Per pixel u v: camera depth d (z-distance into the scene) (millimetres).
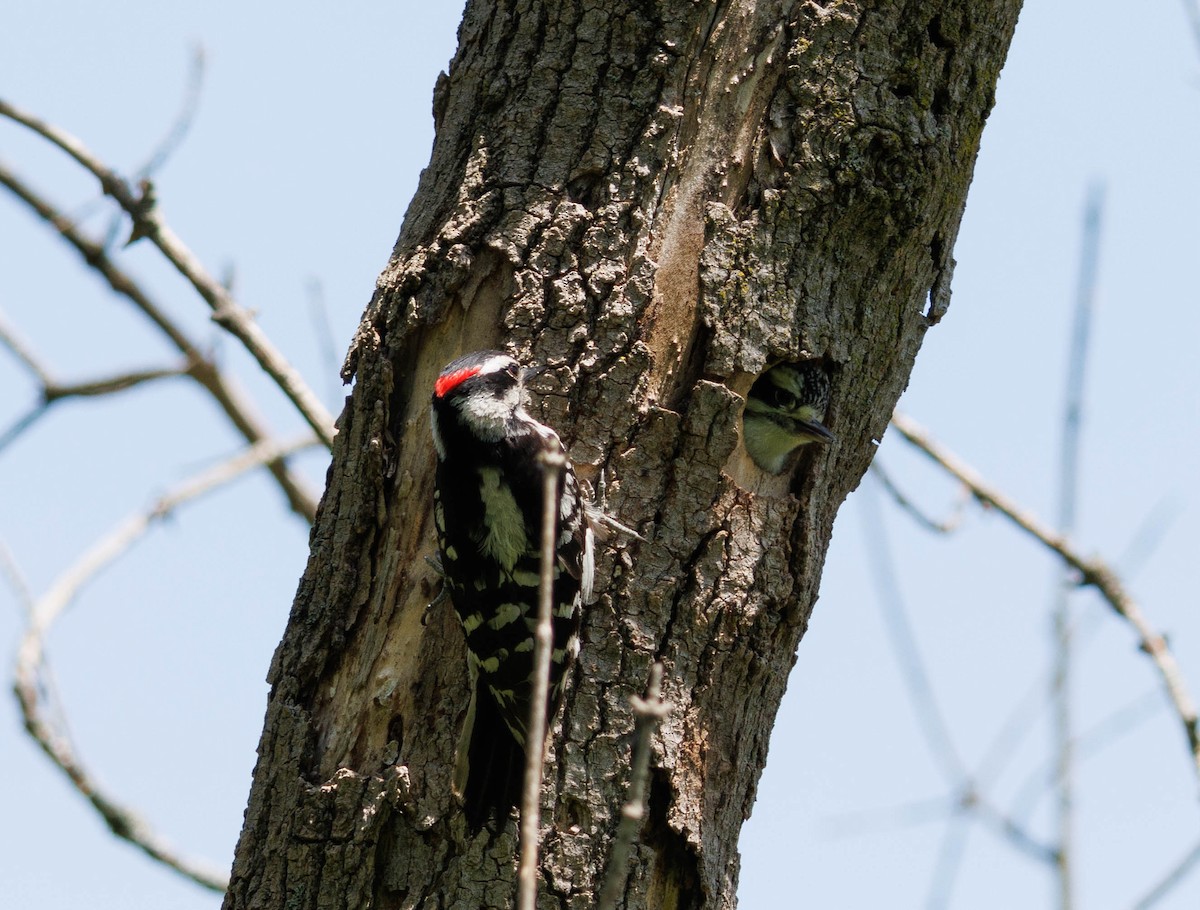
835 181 11195
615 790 10211
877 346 11719
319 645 10773
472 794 10008
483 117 11602
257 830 10453
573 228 11008
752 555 10891
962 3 11617
